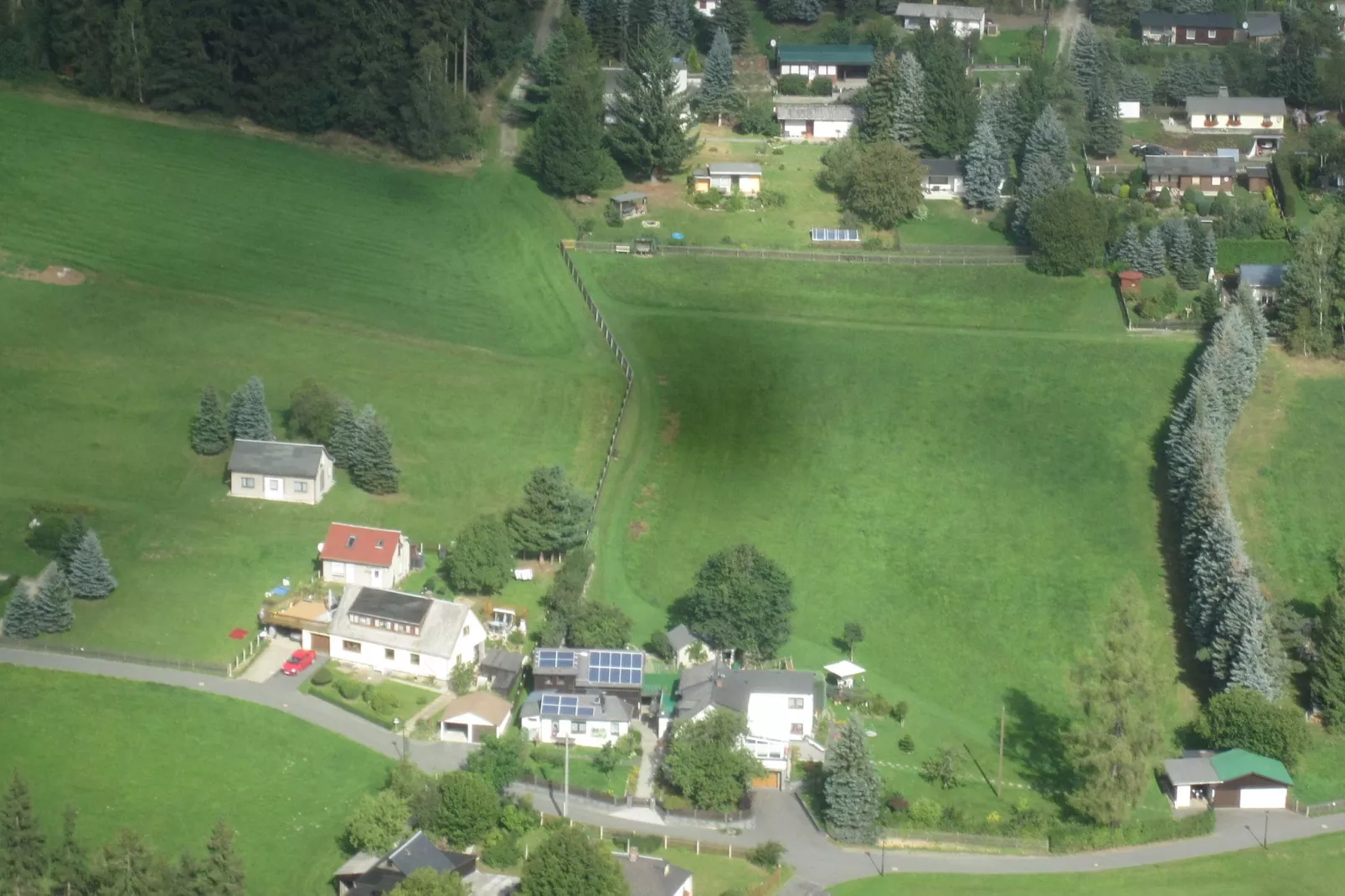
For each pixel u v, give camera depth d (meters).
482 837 137.12
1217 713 160.25
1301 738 158.12
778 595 166.88
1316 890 142.75
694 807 145.75
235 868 124.06
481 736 150.50
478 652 163.25
